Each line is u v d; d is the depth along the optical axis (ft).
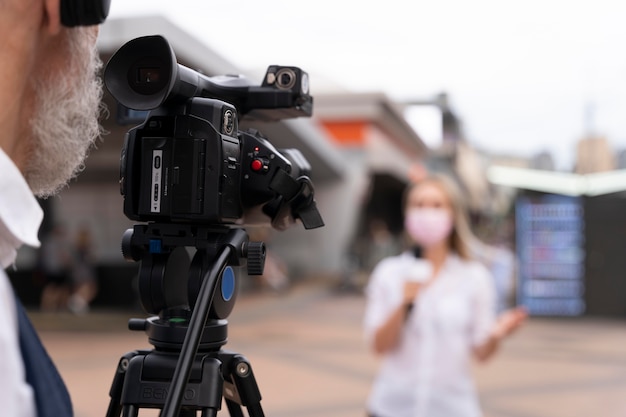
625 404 20.74
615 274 44.14
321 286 65.26
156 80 3.50
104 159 47.60
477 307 9.61
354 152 74.95
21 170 2.89
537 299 44.45
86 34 2.96
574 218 44.39
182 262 4.25
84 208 54.80
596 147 49.57
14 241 2.54
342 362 27.07
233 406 4.66
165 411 3.21
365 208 77.61
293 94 4.53
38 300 45.57
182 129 3.81
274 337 33.78
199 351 4.00
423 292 9.42
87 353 28.35
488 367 26.50
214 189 3.79
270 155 4.14
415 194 9.90
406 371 9.36
